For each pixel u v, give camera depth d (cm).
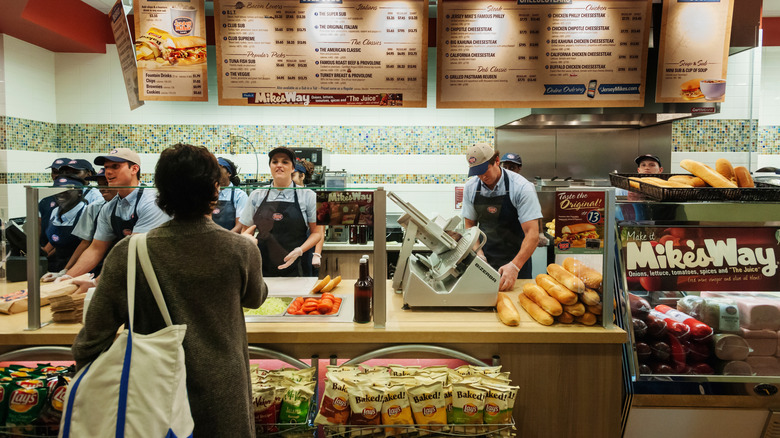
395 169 525
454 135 521
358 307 190
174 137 517
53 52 501
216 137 519
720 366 194
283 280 227
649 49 275
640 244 192
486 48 272
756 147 496
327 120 519
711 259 193
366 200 185
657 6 272
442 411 166
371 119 520
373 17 269
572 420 187
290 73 272
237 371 138
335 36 270
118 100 509
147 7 269
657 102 277
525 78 274
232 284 138
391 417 163
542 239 222
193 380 131
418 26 269
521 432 187
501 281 224
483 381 169
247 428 140
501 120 486
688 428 190
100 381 121
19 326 186
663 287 193
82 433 120
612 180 239
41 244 185
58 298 186
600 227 186
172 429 120
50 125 499
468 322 191
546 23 270
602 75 273
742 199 192
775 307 193
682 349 195
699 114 328
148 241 132
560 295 188
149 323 133
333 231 222
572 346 184
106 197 195
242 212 222
